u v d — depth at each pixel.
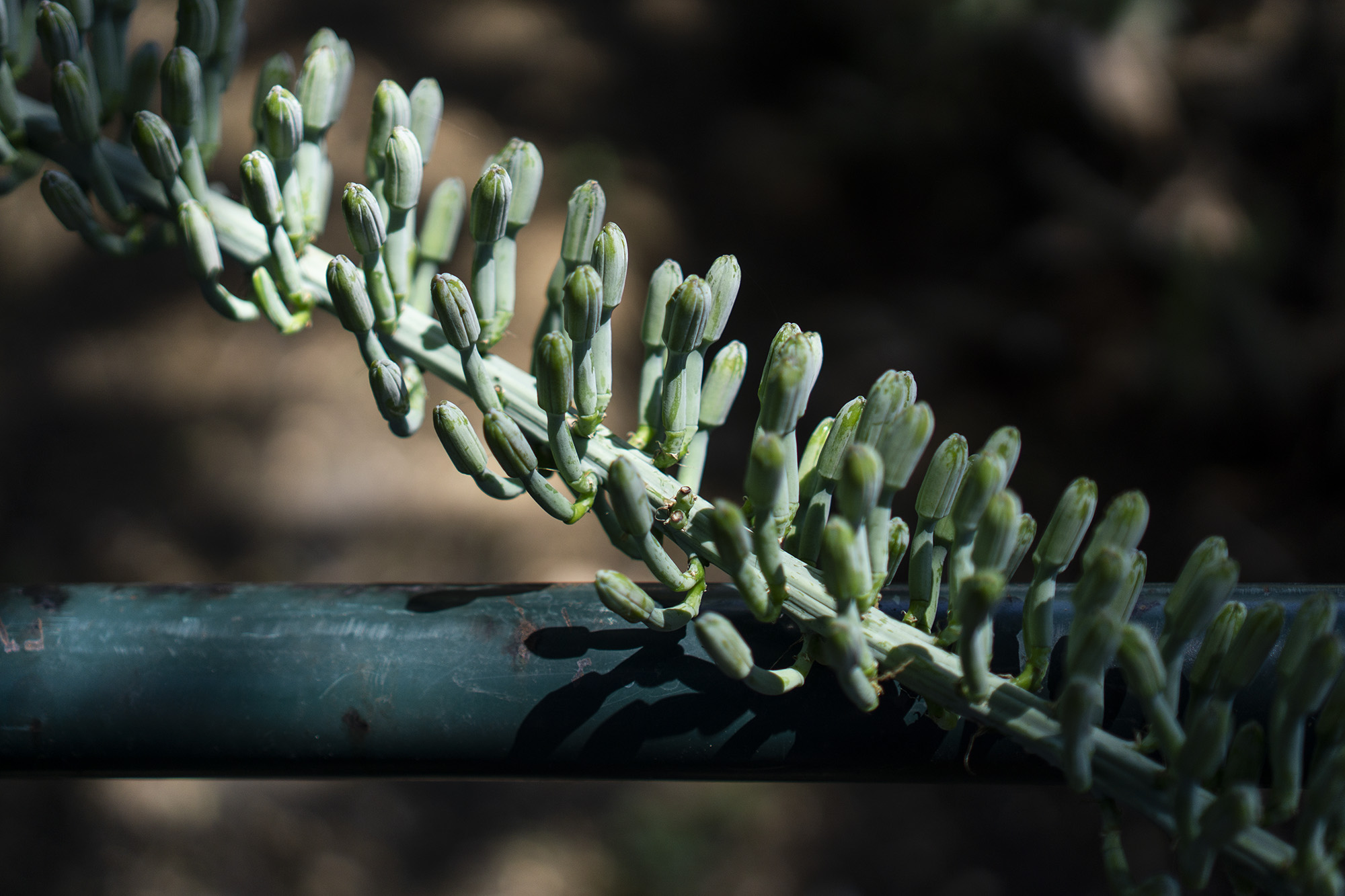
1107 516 0.46
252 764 0.57
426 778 0.57
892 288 3.82
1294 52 3.77
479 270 0.55
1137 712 0.53
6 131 0.63
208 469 2.81
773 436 0.43
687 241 3.63
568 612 0.56
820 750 0.54
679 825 2.54
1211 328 3.45
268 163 0.55
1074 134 3.87
